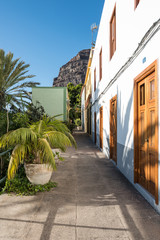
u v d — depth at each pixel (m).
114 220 2.65
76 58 116.38
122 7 5.23
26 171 3.81
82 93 30.52
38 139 3.76
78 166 6.09
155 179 2.91
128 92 4.63
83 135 19.59
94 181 4.49
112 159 6.93
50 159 3.53
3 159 4.62
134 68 4.16
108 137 7.40
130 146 4.41
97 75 11.27
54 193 3.68
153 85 3.27
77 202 3.26
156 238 2.23
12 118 5.94
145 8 3.53
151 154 3.31
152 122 3.29
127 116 4.72
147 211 2.92
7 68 13.82
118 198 3.44
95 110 12.44
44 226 2.49
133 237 2.25
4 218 2.69
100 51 9.82
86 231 2.38
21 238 2.23
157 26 2.90
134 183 4.07
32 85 15.55
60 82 118.50
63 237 2.25
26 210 2.94
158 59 2.91
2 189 3.94
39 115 9.11
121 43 5.36
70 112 33.84
